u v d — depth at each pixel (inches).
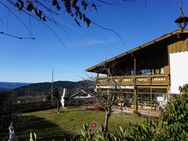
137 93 973.2
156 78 896.9
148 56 1015.0
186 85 145.3
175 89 830.5
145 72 1026.1
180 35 824.3
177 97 135.0
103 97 565.3
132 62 1090.1
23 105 1182.9
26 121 824.3
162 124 110.9
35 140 83.7
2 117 533.3
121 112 887.7
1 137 495.2
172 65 848.9
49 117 927.0
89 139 93.5
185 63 810.8
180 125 111.7
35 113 1087.6
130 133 95.0
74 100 1145.4
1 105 580.4
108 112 534.3
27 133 606.2
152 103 921.5
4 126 524.7
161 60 960.9
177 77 828.6
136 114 879.1
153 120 107.3
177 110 118.5
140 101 989.8
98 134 92.9
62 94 1331.2
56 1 81.4
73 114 984.9
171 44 857.5
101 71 1077.8
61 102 1325.0
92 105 1147.3
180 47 828.6
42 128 693.3
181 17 805.2
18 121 601.0
